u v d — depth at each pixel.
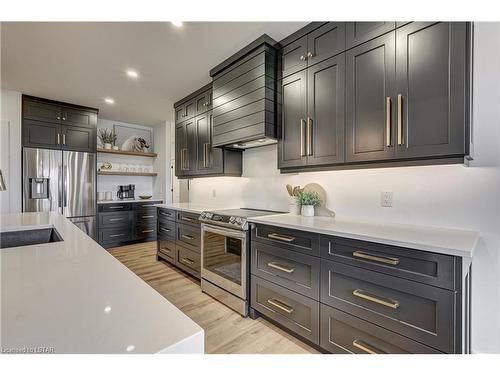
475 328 1.52
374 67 1.65
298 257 1.77
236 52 2.50
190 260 2.99
